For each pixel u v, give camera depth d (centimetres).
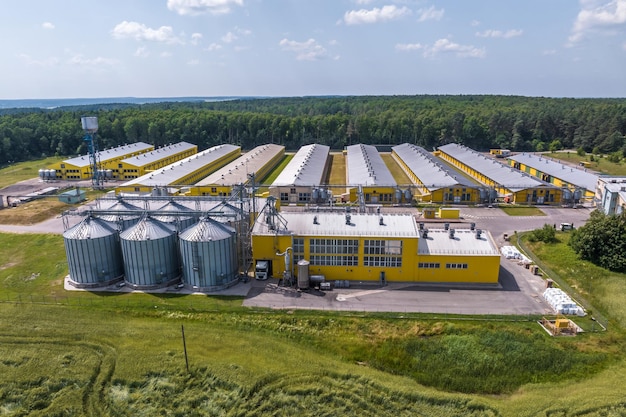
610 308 5128
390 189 9931
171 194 9394
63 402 3731
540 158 14288
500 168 11881
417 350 4394
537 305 5241
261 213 6519
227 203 6956
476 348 4384
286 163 15675
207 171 13225
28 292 5688
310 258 5919
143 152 16912
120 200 7006
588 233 6406
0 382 3959
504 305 5238
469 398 3762
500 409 3622
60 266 6475
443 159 16000
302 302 5344
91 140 12394
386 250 5794
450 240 5959
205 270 5594
